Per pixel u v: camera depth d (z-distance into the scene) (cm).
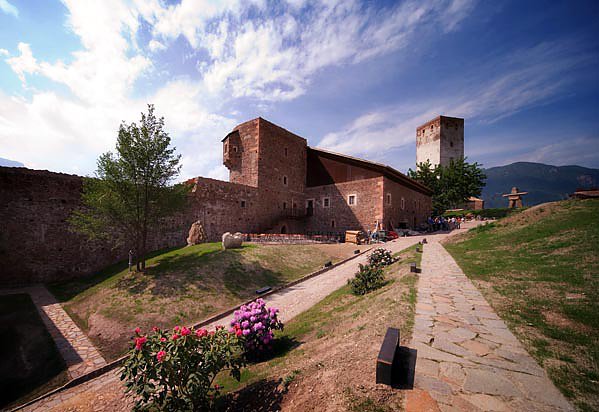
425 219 3919
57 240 1633
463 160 4262
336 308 840
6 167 1502
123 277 1367
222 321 1016
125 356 842
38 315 1124
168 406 402
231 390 457
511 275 800
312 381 378
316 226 3183
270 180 2836
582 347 385
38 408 625
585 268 731
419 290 725
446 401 285
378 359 321
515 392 295
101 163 1376
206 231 2216
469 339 433
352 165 2941
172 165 1534
